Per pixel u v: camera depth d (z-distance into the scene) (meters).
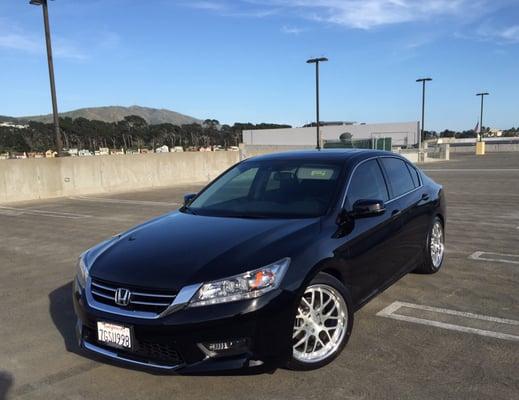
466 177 21.47
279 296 3.24
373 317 4.62
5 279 6.48
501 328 4.31
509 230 8.82
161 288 3.19
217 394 3.33
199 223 4.16
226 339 3.11
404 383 3.39
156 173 20.30
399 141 73.50
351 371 3.58
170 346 3.12
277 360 3.24
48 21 18.47
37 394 3.45
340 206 4.18
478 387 3.30
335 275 3.90
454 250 7.32
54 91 18.97
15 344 4.33
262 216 4.19
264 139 85.19
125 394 3.40
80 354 4.09
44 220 11.58
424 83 49.88
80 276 3.76
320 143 40.22
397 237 4.84
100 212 12.70
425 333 4.23
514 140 101.62
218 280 3.17
